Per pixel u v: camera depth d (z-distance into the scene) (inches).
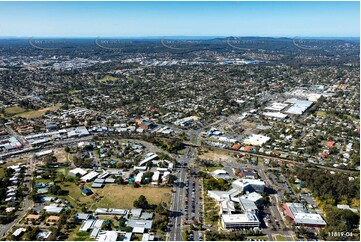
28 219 6043.3
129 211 6373.0
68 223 5944.9
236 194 6973.4
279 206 6697.8
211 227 5944.9
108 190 7253.9
